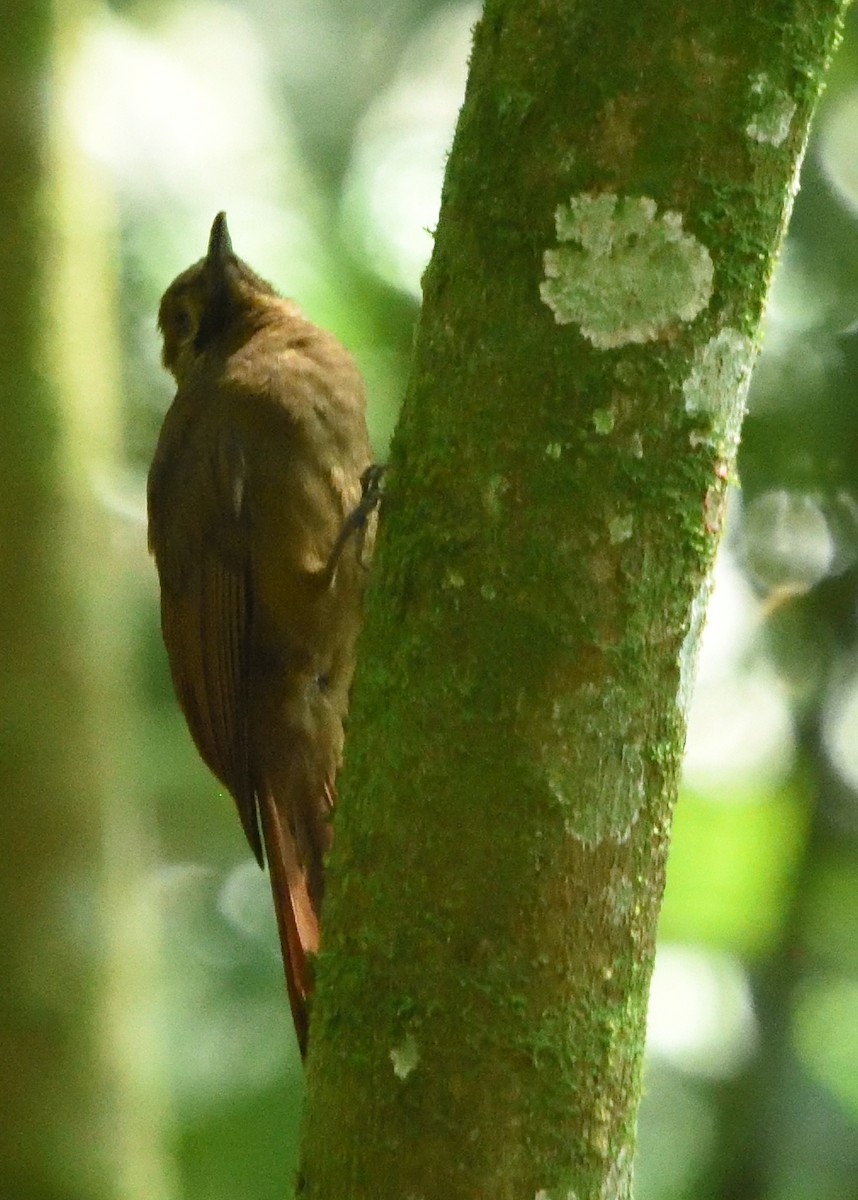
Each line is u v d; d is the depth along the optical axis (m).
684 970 12.20
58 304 11.70
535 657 5.36
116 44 12.99
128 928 11.23
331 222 13.23
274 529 9.13
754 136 5.40
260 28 13.52
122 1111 10.93
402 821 5.45
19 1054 10.73
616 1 5.38
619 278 5.39
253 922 13.05
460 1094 5.32
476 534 5.43
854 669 12.48
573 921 5.37
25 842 10.98
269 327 9.78
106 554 11.64
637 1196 11.23
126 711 11.64
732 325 5.46
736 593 12.65
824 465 11.87
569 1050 5.35
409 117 13.77
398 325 13.16
